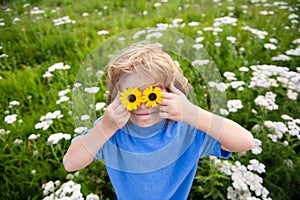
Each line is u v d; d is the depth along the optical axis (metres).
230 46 3.48
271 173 2.14
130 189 1.25
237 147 1.12
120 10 5.42
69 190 1.78
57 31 4.51
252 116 2.70
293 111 2.63
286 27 3.97
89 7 5.55
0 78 3.38
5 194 2.29
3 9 5.57
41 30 4.32
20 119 2.87
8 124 2.84
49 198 1.77
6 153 2.64
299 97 2.78
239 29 4.08
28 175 2.38
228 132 1.09
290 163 2.17
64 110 2.84
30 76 3.47
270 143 2.19
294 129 2.15
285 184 2.18
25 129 2.77
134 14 5.25
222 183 2.12
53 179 2.39
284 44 3.76
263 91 2.91
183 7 5.32
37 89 3.32
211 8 5.01
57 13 5.19
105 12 5.24
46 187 1.84
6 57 3.97
